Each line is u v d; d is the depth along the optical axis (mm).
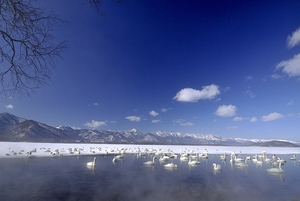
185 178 23250
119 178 22203
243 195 16453
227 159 49125
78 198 14812
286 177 24844
